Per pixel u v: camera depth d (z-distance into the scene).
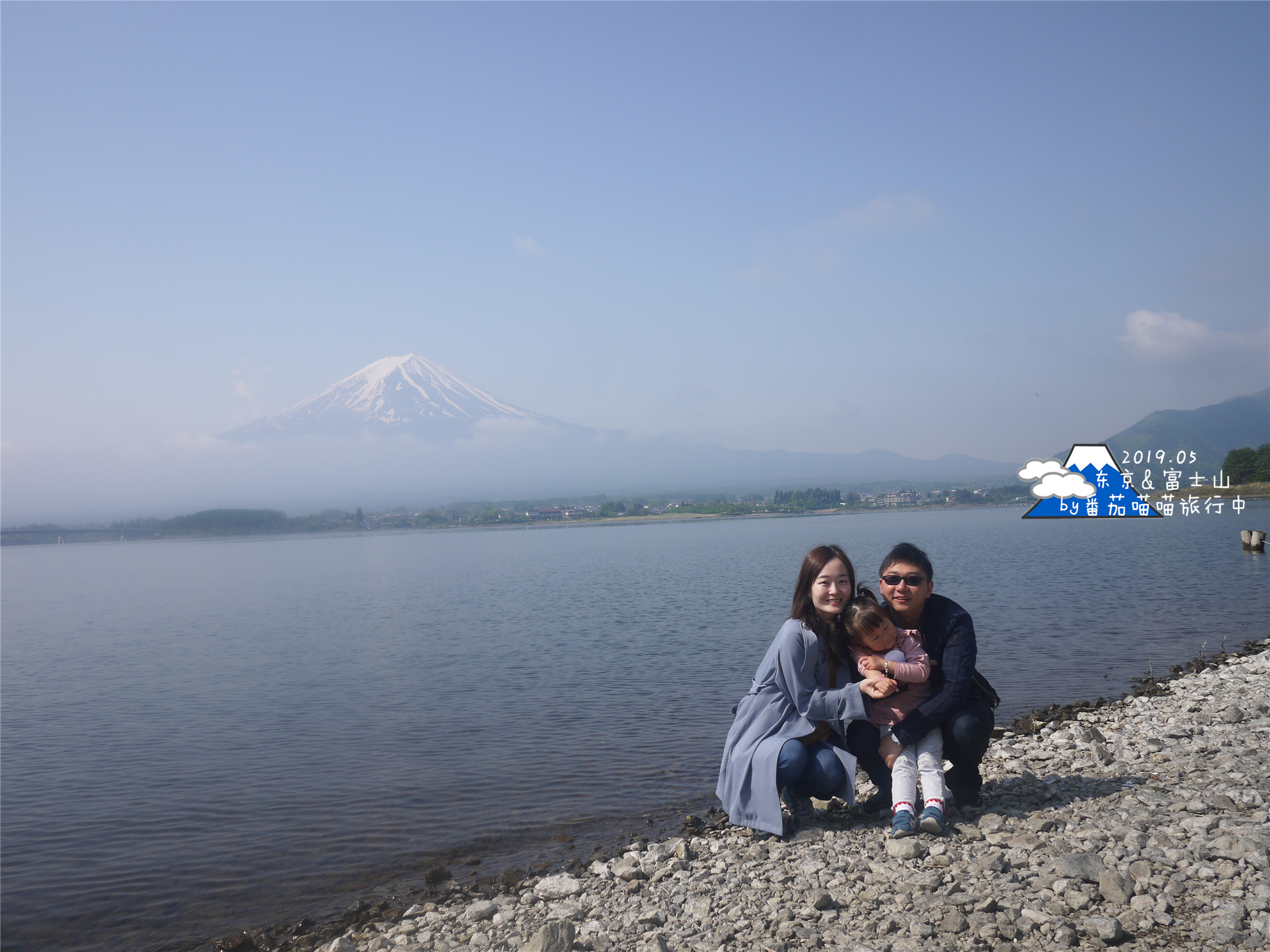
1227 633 19.94
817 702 6.59
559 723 14.40
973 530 113.81
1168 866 5.33
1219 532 72.81
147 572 110.31
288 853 8.62
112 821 10.12
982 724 6.55
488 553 125.00
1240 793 6.71
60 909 7.48
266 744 14.22
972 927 4.80
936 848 6.02
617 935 5.36
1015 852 5.85
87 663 27.09
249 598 56.69
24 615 49.72
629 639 25.58
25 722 17.38
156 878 8.14
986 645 19.45
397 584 64.38
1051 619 23.61
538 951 4.99
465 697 17.42
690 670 19.41
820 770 6.65
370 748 13.40
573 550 121.81
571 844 8.24
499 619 34.38
